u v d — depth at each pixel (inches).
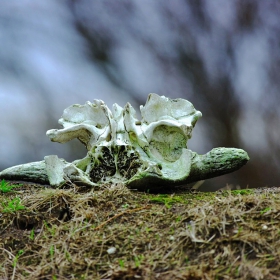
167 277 39.1
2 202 43.0
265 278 38.7
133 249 40.1
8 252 40.8
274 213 40.5
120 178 43.9
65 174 43.9
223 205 41.0
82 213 41.8
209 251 39.6
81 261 40.0
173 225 40.8
